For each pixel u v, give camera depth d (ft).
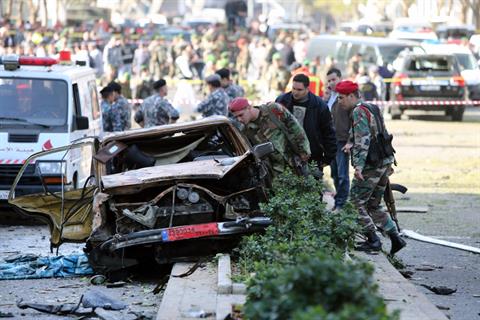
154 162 80.18
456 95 235.20
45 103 103.30
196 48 329.72
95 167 78.54
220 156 80.64
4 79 104.12
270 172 77.77
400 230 91.97
